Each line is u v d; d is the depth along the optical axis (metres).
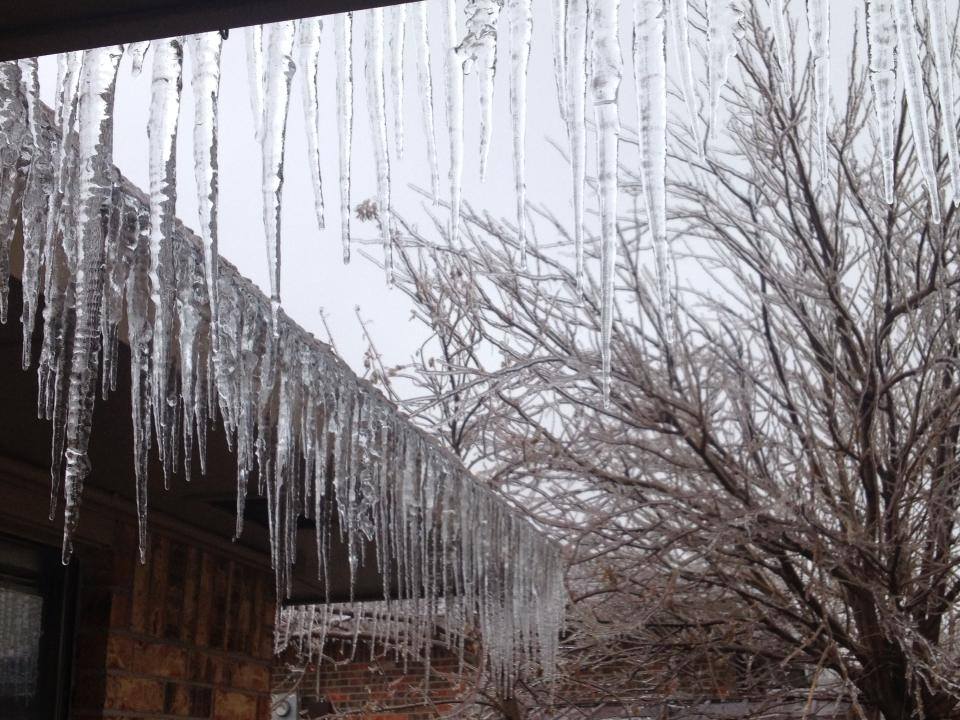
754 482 6.94
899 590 6.69
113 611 4.21
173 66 1.89
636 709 7.47
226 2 1.08
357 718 9.34
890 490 7.01
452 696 8.91
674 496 7.06
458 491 4.36
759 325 8.19
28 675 3.92
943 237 6.62
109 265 2.29
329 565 5.39
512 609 5.10
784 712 7.13
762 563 6.88
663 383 7.69
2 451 3.56
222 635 5.09
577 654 7.71
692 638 7.36
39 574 4.03
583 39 1.77
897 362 7.74
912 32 1.56
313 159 1.89
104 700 4.09
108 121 1.91
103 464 3.77
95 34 1.14
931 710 6.68
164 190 1.89
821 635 6.86
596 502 7.89
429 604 4.30
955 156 1.61
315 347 3.26
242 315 2.83
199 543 4.89
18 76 2.01
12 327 2.50
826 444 7.43
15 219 2.07
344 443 3.45
